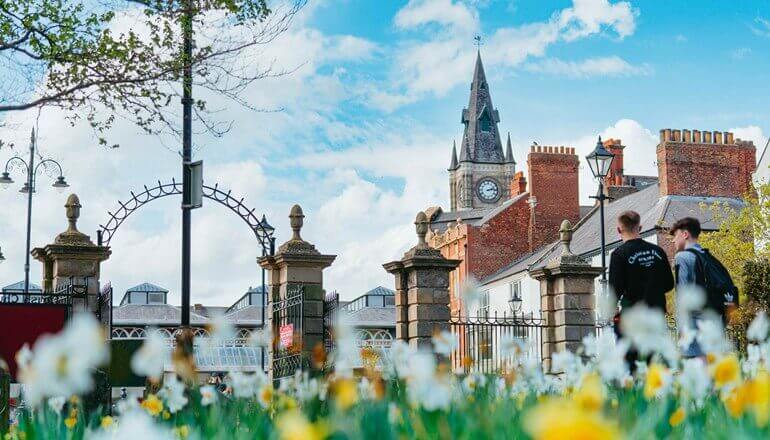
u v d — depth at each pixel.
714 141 47.62
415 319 17.97
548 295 19.56
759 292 24.64
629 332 4.15
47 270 18.91
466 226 64.31
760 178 42.06
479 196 167.50
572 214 63.66
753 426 3.05
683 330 4.57
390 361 5.82
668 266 9.30
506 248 64.12
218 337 4.62
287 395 5.84
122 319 59.62
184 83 16.14
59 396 4.77
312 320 17.39
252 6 16.44
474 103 170.25
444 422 3.18
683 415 3.37
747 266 25.53
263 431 3.67
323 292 17.61
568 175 63.81
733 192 47.28
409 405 4.10
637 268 9.17
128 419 2.21
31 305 15.30
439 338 4.54
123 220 20.28
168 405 5.18
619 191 61.75
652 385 3.98
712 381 4.57
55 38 16.52
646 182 68.69
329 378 5.43
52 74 16.73
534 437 2.80
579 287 19.25
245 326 57.50
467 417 3.32
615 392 4.91
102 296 17.67
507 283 59.12
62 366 2.48
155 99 16.66
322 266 17.83
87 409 8.37
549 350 19.28
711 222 45.03
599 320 19.09
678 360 4.80
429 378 3.29
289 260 17.62
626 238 9.39
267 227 25.30
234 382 5.44
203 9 16.34
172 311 61.16
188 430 4.10
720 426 3.25
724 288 8.59
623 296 9.18
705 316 7.91
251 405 5.62
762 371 4.54
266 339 6.54
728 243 35.44
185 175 15.89
